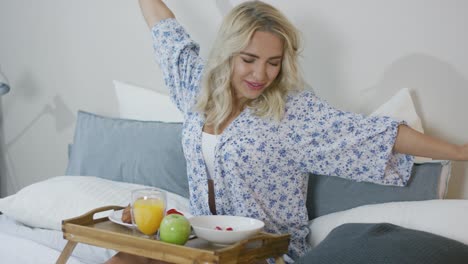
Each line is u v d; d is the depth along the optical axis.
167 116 2.56
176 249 1.48
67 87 3.08
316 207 2.07
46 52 3.15
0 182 3.42
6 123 3.37
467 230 1.64
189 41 2.15
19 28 3.26
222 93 1.90
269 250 1.62
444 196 1.92
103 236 1.62
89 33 2.97
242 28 1.82
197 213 2.00
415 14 2.12
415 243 1.48
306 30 2.34
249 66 1.84
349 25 2.24
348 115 1.84
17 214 2.25
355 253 1.48
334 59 2.28
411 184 1.92
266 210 1.92
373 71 2.21
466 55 2.04
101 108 2.96
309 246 1.96
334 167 1.87
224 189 1.92
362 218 1.85
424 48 2.11
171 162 2.36
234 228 1.71
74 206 2.18
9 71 3.33
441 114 2.10
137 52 2.80
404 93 2.09
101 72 2.94
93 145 2.56
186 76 2.12
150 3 2.28
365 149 1.82
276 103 1.89
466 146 1.70
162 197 1.67
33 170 3.27
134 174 2.43
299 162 1.90
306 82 2.35
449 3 2.06
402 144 1.78
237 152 1.87
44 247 1.98
